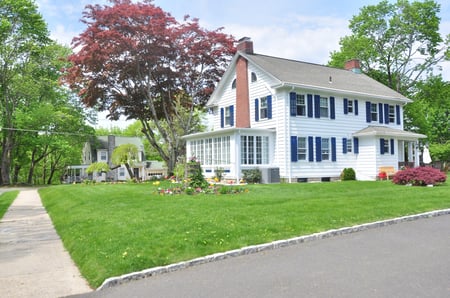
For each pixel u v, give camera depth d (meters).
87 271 5.86
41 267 6.37
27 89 36.66
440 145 39.75
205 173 22.62
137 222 8.38
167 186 16.98
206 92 29.19
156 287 5.06
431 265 5.61
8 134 37.09
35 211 14.38
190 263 5.95
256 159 21.05
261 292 4.68
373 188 15.77
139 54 26.62
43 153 43.91
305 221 8.38
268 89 22.22
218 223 8.04
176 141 29.81
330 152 22.88
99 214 10.02
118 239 7.01
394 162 23.95
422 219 9.64
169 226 7.80
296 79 21.78
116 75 27.38
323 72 26.09
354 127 24.19
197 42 28.28
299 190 15.09
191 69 29.06
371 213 9.47
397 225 8.87
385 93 25.98
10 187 34.25
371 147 23.28
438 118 43.38
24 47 35.72
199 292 4.78
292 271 5.50
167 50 27.23
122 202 12.23
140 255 6.04
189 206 10.54
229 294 4.66
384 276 5.14
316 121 22.34
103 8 25.44
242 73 24.39
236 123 25.17
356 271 5.40
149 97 27.97
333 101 23.20
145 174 55.09
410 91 35.81
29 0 35.47
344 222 8.57
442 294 4.44
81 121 44.69
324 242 7.26
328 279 5.08
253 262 6.03
